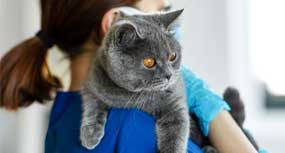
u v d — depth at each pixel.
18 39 1.88
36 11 1.93
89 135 0.82
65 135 0.88
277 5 2.07
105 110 0.84
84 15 0.92
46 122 1.91
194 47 2.02
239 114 1.04
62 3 0.93
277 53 2.10
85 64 0.93
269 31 2.09
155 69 0.81
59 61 0.97
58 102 0.94
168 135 0.82
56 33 0.95
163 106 0.83
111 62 0.80
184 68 0.95
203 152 0.88
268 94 2.12
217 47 2.03
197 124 0.92
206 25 2.02
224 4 2.02
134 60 0.80
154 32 0.81
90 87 0.85
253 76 2.10
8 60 0.95
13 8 1.86
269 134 2.05
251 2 2.08
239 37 2.08
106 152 0.81
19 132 1.86
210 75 2.03
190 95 0.91
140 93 0.82
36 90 0.97
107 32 0.83
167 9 0.99
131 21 0.81
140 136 0.81
